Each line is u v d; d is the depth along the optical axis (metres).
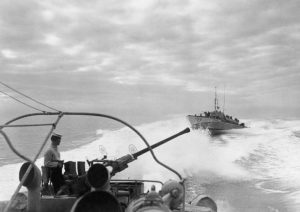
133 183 7.49
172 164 22.16
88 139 36.34
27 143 33.44
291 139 33.91
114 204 4.99
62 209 6.17
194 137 34.06
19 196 6.40
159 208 5.13
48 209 6.14
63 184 7.16
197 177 19.42
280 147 29.89
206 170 21.05
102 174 5.18
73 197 6.23
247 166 22.70
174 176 19.61
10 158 24.36
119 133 38.50
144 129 42.66
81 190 6.04
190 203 7.66
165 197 6.09
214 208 7.71
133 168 20.25
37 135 42.38
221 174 20.33
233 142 34.12
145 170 20.14
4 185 16.30
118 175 18.70
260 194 15.85
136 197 6.96
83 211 4.94
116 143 30.67
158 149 26.91
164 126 46.69
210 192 16.52
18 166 21.08
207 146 29.81
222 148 29.34
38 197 5.55
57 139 8.44
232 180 18.95
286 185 17.50
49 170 7.30
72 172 7.25
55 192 7.20
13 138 37.84
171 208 6.20
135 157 7.30
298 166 22.59
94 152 26.84
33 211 5.54
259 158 25.59
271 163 23.84
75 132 45.81
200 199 7.62
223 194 16.09
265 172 20.89
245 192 16.27
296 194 15.57
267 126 54.34
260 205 14.09
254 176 19.73
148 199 5.25
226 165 22.81
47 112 6.24
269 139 35.09
